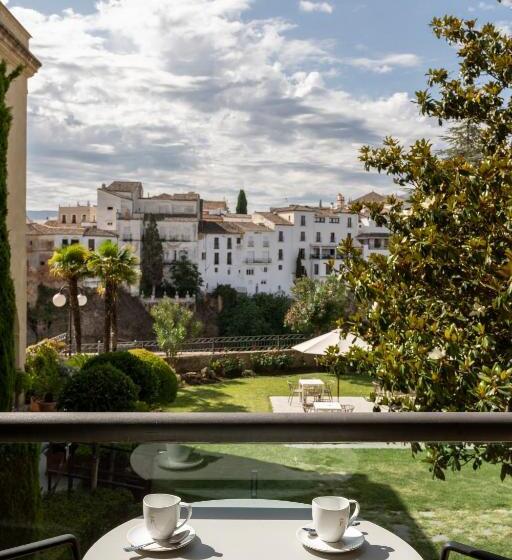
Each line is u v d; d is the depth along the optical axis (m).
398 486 1.55
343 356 6.12
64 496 1.52
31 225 71.19
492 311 5.22
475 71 7.48
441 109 7.39
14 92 13.95
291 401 23.17
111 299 27.27
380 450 1.54
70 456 1.51
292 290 35.25
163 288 76.25
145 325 72.56
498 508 1.60
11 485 1.54
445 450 1.61
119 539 1.53
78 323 26.39
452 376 4.96
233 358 29.47
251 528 1.53
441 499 1.57
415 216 5.89
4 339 6.71
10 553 1.49
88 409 10.98
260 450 1.50
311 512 1.53
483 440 1.31
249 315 74.25
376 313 5.84
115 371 11.47
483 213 5.48
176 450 1.50
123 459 1.51
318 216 87.25
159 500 1.52
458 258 5.41
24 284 14.41
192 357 28.95
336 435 1.30
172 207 80.00
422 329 5.29
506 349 5.10
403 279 5.76
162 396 18.50
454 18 7.49
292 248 85.94
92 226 76.56
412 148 6.45
